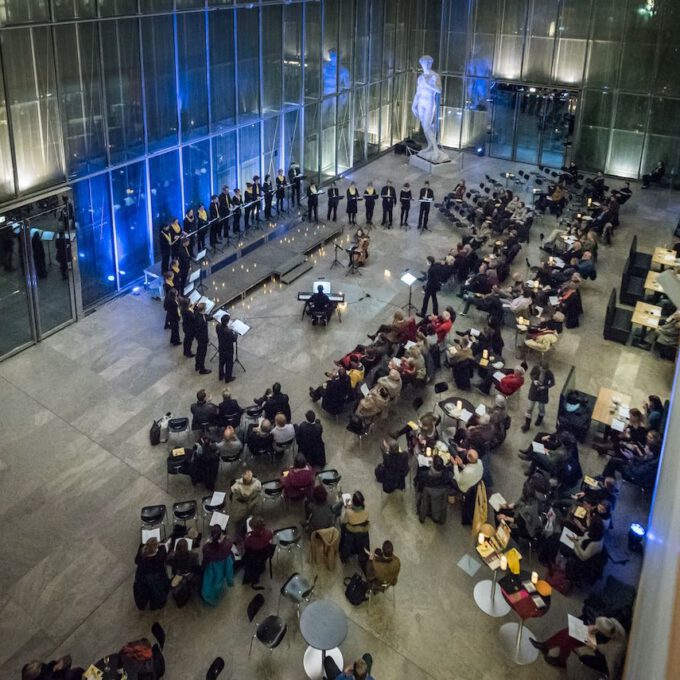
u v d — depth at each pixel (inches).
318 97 1061.1
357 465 548.7
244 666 399.9
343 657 406.0
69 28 649.6
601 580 457.4
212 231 856.9
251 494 470.6
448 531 493.7
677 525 206.8
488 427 523.5
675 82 1095.6
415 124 1343.5
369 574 420.2
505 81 1230.9
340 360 645.9
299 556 470.0
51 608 431.2
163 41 763.4
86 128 697.6
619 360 697.0
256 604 426.9
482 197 1010.1
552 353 706.8
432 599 443.8
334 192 971.3
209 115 861.2
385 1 1171.9
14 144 625.3
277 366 671.1
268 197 943.0
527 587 398.0
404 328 660.1
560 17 1143.6
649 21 1079.0
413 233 974.4
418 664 405.1
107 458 550.3
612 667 357.1
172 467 511.8
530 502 463.5
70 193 683.4
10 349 671.1
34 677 344.2
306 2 971.3
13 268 650.2
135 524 492.1
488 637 421.4
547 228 999.0
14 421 586.9
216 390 634.2
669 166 1148.5
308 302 740.0
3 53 595.2
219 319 685.9
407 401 624.4
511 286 764.0
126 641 413.4
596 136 1190.9
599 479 491.5
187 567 421.1
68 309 722.2
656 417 548.4
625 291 799.7
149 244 826.2
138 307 767.7
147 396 623.5
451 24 1243.8
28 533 482.6
